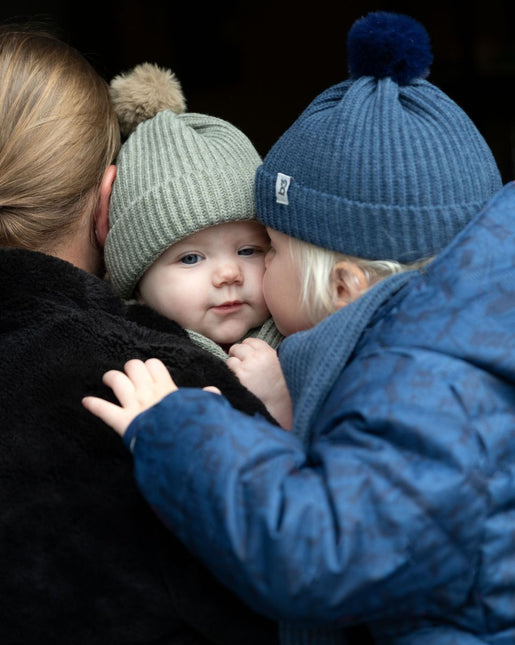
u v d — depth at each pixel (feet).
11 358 7.25
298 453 6.64
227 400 7.10
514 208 7.16
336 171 7.86
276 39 36.91
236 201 8.91
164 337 7.78
